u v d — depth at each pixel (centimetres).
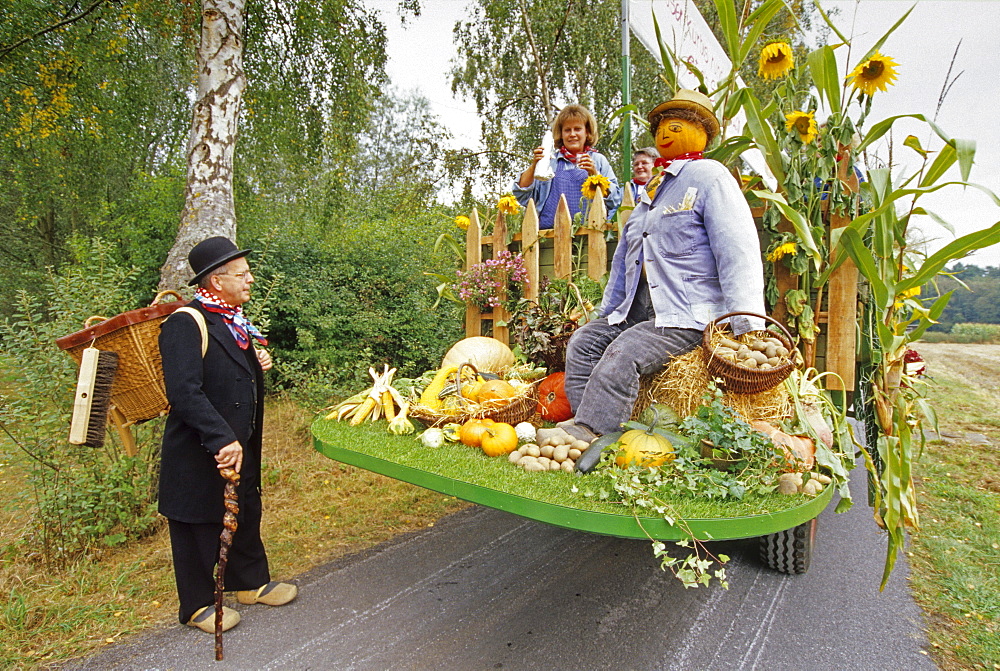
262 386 262
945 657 227
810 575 301
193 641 242
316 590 286
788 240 293
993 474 474
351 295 748
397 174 1335
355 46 830
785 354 212
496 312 452
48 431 315
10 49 609
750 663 223
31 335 319
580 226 421
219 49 436
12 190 1014
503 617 260
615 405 230
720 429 197
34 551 316
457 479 207
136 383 240
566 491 192
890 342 249
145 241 755
